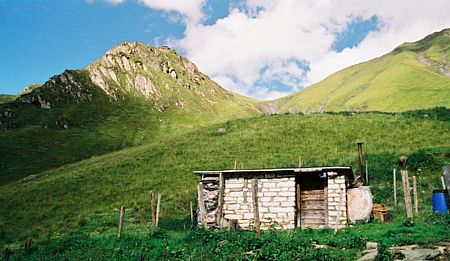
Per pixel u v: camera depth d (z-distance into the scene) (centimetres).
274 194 2925
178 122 13862
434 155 4238
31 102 12388
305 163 4703
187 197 3922
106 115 12744
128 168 5381
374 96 19725
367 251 1508
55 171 6153
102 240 2497
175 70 19100
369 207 2658
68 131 10806
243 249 1759
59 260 2084
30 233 3288
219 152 5756
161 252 1895
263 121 7488
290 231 2384
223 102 18712
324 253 1504
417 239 1609
